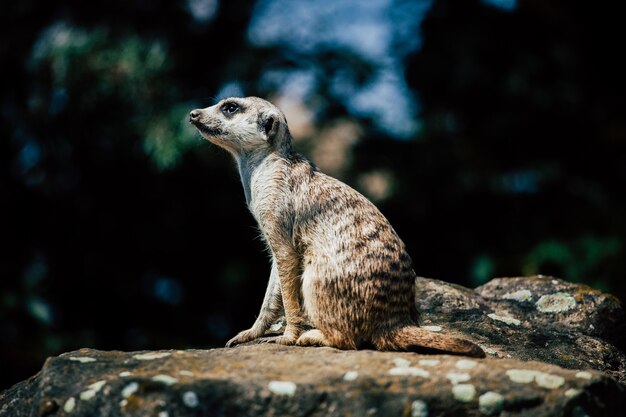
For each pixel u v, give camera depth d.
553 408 4.65
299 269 6.02
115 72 12.17
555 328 6.97
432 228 13.83
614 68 13.77
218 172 12.96
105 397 4.79
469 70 13.39
